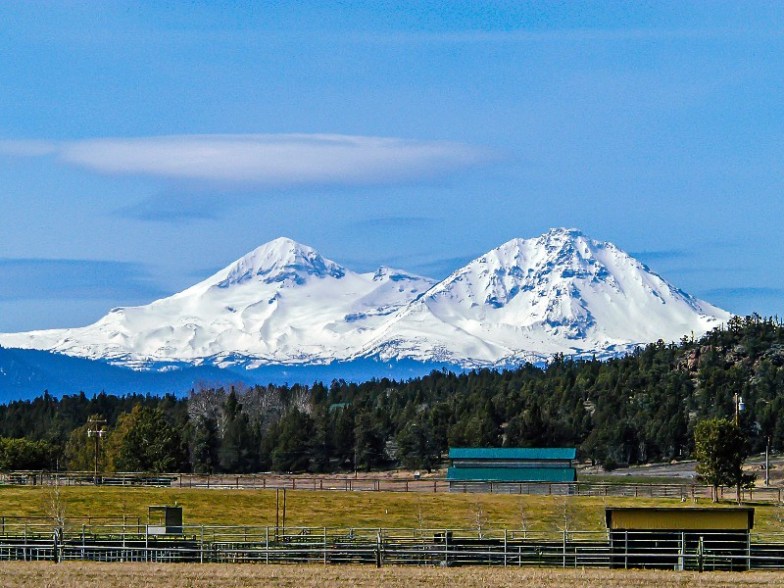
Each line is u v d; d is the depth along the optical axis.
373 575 187.62
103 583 178.00
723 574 189.50
